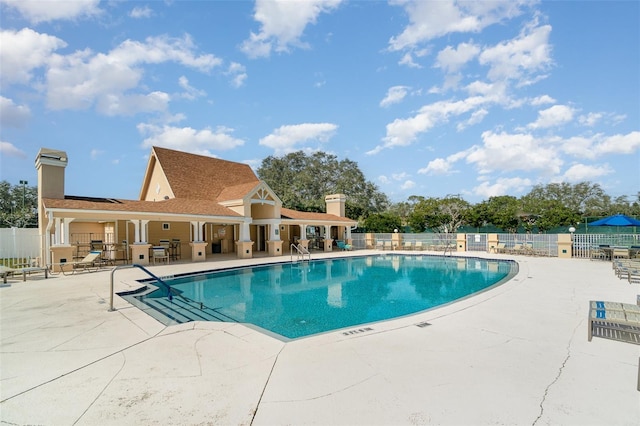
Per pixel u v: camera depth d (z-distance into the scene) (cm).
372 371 491
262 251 3266
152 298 1243
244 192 2700
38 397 426
